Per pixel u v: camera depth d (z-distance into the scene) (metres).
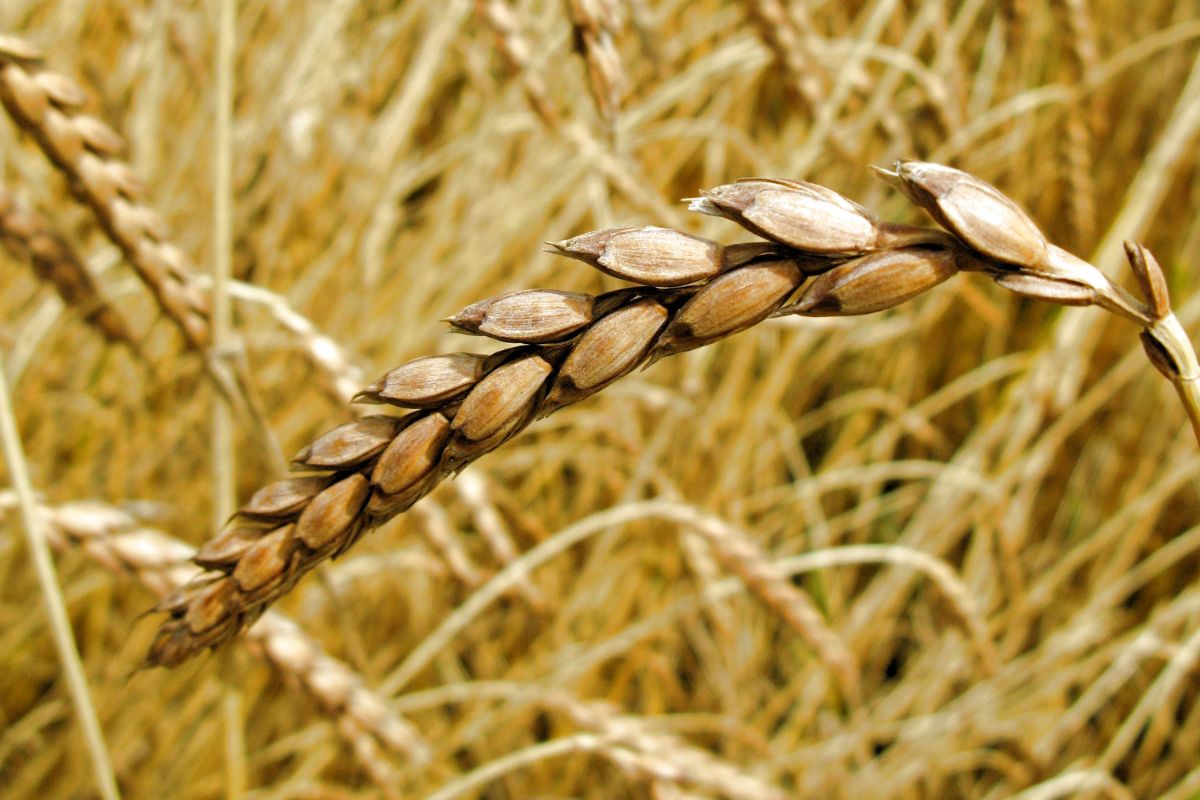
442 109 0.73
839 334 0.64
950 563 0.70
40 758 0.47
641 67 0.59
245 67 0.63
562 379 0.20
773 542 0.68
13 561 0.51
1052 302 0.20
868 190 0.58
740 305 0.20
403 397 0.20
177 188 0.56
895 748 0.52
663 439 0.54
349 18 0.63
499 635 0.62
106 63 0.63
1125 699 0.63
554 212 0.67
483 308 0.20
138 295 0.51
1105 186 0.69
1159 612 0.60
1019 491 0.58
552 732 0.57
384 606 0.58
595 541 0.61
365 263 0.56
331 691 0.31
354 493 0.21
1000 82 0.68
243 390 0.32
